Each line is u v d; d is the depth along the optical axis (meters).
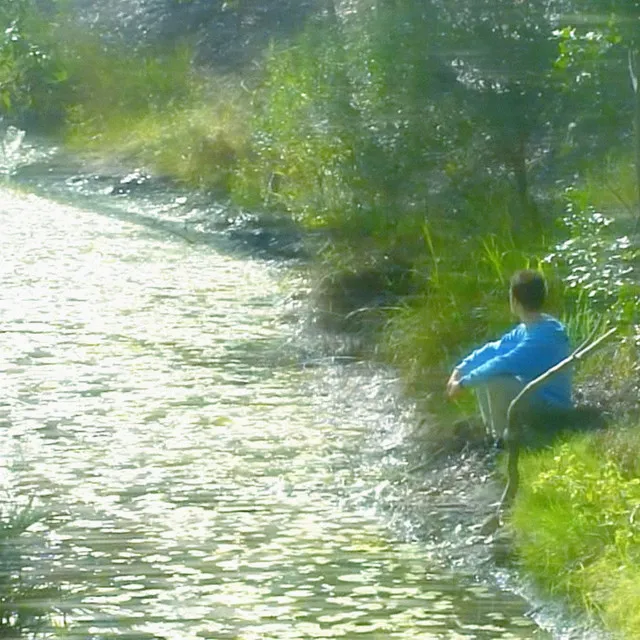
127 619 12.14
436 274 20.22
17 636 11.38
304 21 40.22
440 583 13.12
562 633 12.10
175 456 16.42
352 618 12.37
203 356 20.53
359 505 15.05
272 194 30.05
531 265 19.59
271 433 17.22
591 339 16.62
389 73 24.61
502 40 23.34
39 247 28.27
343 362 20.02
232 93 38.34
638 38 18.22
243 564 13.43
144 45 44.56
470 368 15.85
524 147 23.16
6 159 37.66
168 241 29.12
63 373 19.66
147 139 37.78
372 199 24.50
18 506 13.41
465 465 15.66
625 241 16.89
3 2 24.42
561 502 13.62
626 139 21.34
